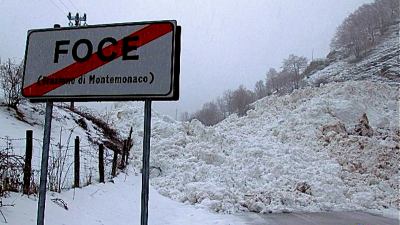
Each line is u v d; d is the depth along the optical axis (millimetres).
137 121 25562
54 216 6523
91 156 14195
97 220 7500
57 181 9016
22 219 5660
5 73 15305
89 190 9828
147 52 3229
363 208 12156
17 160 7801
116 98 3242
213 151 17562
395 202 12898
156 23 3254
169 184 14156
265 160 16594
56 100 3398
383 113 24969
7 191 6781
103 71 3291
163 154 18031
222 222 9219
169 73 3166
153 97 3166
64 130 15992
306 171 15492
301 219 10008
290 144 20641
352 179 15297
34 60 3471
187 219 9531
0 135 11773
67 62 3393
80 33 3410
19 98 15133
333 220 9914
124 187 12289
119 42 3299
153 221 8789
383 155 17438
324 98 26516
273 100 30359
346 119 23797
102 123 21328
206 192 12148
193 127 22297
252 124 26594
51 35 3477
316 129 21938
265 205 11609
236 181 14180
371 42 90188
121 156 16828
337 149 18875
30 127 14336
